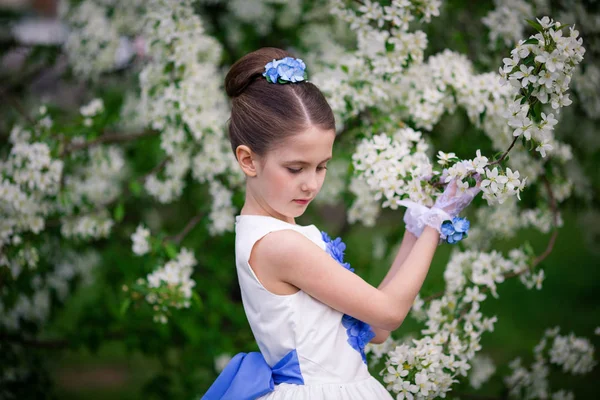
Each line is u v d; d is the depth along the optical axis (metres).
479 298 2.03
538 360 2.43
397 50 2.12
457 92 2.22
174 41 2.44
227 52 3.42
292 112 1.50
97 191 2.95
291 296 1.53
